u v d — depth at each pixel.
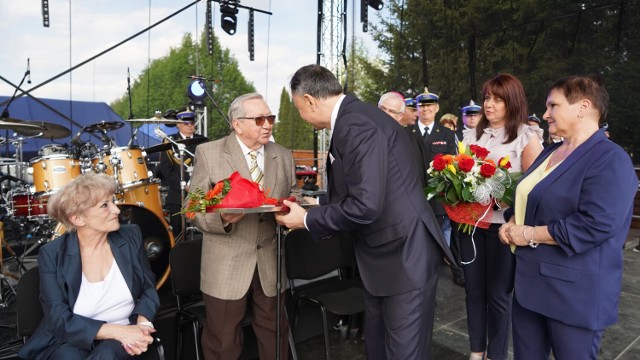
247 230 2.01
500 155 2.24
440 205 3.73
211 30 7.38
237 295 1.99
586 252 1.47
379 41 15.45
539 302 1.57
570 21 10.50
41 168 3.37
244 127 1.96
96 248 1.85
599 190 1.40
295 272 2.65
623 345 2.81
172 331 2.47
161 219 3.33
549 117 1.61
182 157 4.00
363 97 16.39
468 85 12.35
